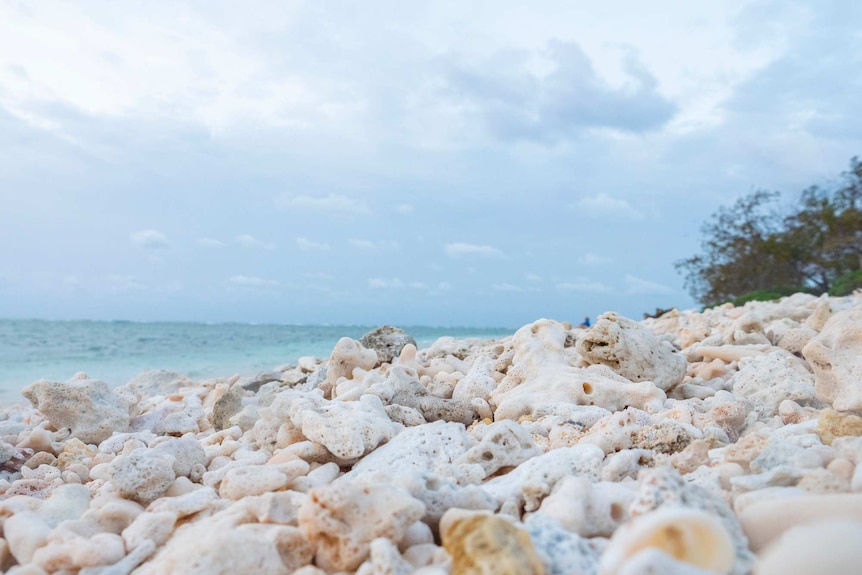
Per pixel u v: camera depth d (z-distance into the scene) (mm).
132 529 3066
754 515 2465
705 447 3561
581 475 3307
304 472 3754
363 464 4035
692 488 2500
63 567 2881
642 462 3697
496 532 2189
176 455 4340
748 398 5504
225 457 4668
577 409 5090
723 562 2084
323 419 4250
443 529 2688
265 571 2539
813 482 2715
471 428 5066
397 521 2562
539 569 2141
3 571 3156
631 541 2062
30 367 17938
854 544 1989
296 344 29188
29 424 7359
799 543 2066
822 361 5016
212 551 2518
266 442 4863
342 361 7551
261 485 3465
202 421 6773
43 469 5090
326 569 2619
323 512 2596
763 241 40594
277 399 4961
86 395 6324
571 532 2506
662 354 6395
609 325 6246
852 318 5480
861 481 2629
